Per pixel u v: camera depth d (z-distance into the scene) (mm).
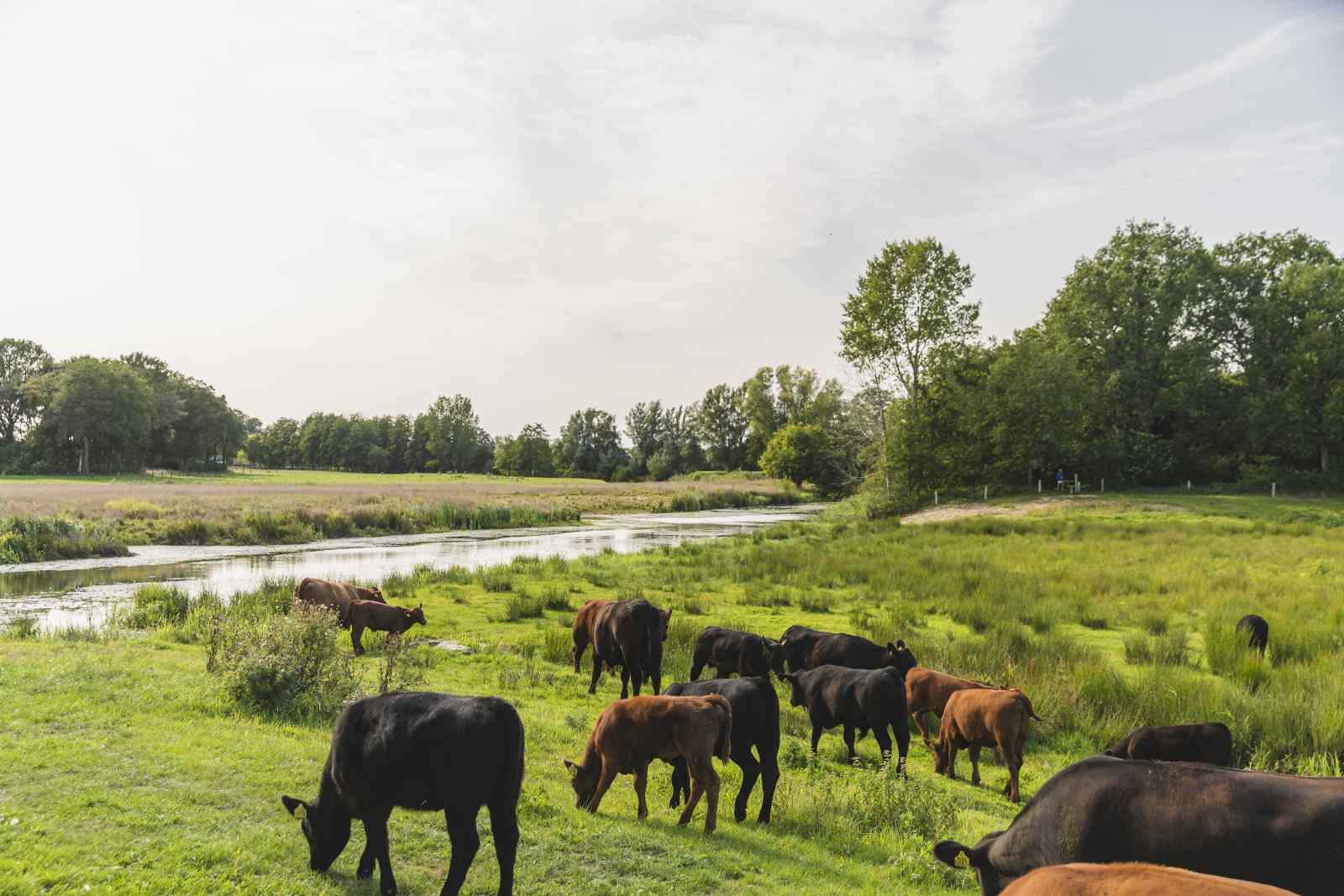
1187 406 56000
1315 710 10641
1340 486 51812
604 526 51844
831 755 10625
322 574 26688
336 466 162875
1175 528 33594
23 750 6914
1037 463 52969
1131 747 8945
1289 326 56719
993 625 17078
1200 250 58781
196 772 6781
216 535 37219
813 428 85938
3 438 109500
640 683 12211
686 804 7387
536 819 6680
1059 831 4262
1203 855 3842
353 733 5242
